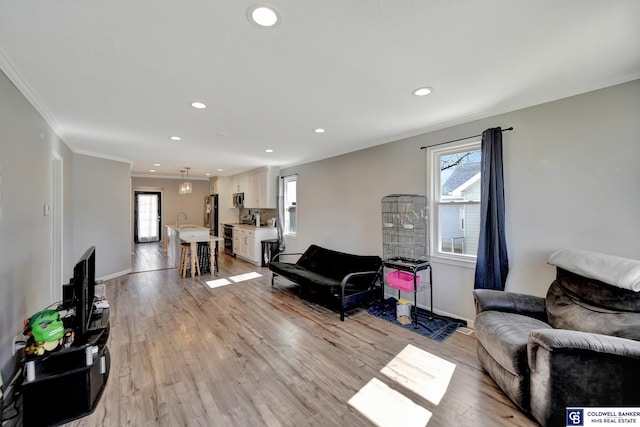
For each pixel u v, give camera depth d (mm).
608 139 2195
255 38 1616
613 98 2172
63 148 3803
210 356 2488
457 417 1766
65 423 1715
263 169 6555
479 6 1367
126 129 3412
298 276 3986
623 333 1688
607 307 1830
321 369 2291
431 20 1470
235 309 3660
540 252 2545
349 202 4586
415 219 3545
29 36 1569
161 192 9414
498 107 2727
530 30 1560
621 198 2145
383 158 4000
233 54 1785
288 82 2180
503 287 2701
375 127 3352
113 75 2047
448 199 3334
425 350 2588
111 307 3715
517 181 2676
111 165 5199
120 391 2010
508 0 1327
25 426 1669
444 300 3322
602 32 1577
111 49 1715
